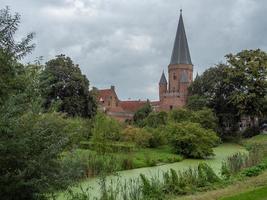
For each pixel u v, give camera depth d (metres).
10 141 10.84
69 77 70.62
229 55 80.94
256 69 77.38
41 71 12.47
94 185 20.58
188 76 156.50
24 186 11.32
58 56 72.12
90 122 37.22
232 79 80.25
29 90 11.93
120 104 150.50
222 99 82.88
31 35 14.78
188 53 159.38
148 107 107.19
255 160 26.36
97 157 27.70
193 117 67.81
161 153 48.00
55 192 13.42
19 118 11.25
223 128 82.25
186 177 19.59
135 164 34.59
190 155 48.06
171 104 151.88
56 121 12.28
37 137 11.38
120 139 45.59
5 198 11.29
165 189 18.14
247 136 80.44
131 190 17.28
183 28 160.38
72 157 12.66
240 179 20.91
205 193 18.00
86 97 73.00
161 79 169.38
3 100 11.33
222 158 47.66
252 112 78.75
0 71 11.38
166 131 54.56
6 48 11.35
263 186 18.12
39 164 11.24
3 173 11.25
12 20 11.27
